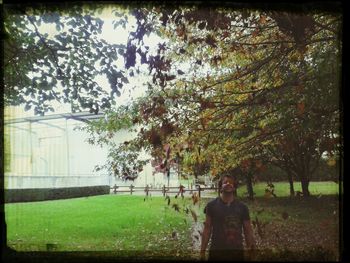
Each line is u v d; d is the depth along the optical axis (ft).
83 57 11.68
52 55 11.26
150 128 12.17
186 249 9.30
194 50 11.34
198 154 12.26
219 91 12.11
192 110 12.11
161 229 10.20
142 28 10.78
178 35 10.71
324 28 8.77
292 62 11.09
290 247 8.35
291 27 9.31
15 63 10.31
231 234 8.43
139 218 10.88
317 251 7.74
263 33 11.08
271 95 11.56
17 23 9.35
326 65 9.59
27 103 10.85
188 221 10.61
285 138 11.27
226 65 11.83
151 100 12.03
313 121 10.32
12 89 10.21
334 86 9.22
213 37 10.69
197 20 9.44
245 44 11.13
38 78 11.18
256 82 11.91
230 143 12.19
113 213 10.78
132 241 9.70
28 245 8.81
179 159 12.26
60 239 9.50
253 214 10.03
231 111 12.14
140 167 12.41
